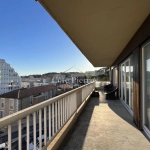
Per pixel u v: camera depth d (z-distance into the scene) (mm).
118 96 7270
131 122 3453
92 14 2230
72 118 3230
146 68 2807
